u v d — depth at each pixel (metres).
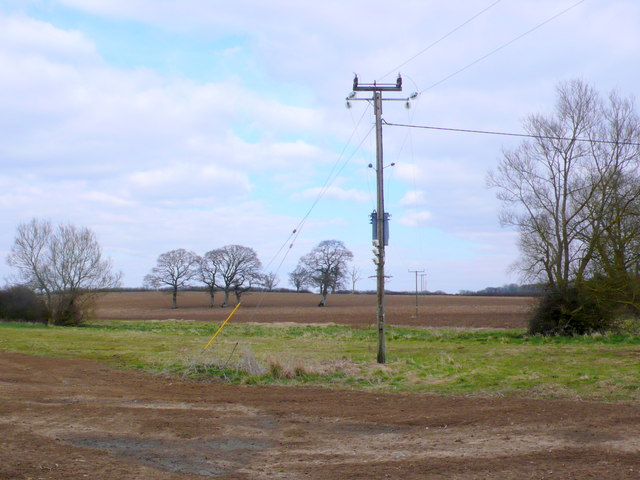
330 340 34.84
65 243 55.12
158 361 21.16
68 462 7.86
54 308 54.72
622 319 33.97
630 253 34.03
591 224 35.03
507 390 14.25
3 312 55.31
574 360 20.52
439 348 28.05
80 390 14.84
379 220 21.66
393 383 16.25
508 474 7.26
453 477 7.19
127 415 11.27
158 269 93.44
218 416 11.42
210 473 7.59
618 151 35.50
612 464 7.57
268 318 66.12
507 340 31.97
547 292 34.00
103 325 55.25
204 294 114.38
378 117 21.91
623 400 12.52
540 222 36.91
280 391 15.12
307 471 7.66
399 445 9.03
